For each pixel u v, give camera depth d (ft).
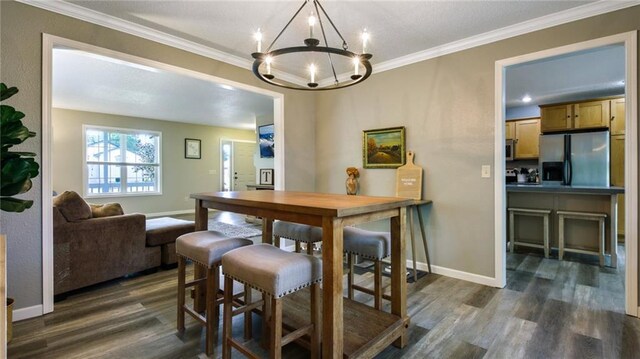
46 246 7.58
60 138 20.47
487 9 7.93
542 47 8.57
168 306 8.18
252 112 21.58
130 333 6.79
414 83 11.10
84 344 6.35
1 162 5.71
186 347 6.28
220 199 6.88
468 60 9.87
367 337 5.66
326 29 9.02
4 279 4.89
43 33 7.46
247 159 30.63
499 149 9.35
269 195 7.33
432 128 10.69
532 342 6.43
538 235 13.69
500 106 9.31
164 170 25.17
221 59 10.90
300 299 7.29
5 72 7.00
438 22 8.62
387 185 11.88
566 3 7.68
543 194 13.52
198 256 6.23
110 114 22.40
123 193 23.18
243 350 5.28
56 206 8.64
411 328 7.02
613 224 11.43
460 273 10.18
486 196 9.63
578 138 15.53
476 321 7.33
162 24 8.78
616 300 8.46
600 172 15.01
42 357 5.90
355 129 12.85
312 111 14.23
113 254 9.80
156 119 24.59
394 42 9.95
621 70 13.00
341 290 5.07
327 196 7.04
